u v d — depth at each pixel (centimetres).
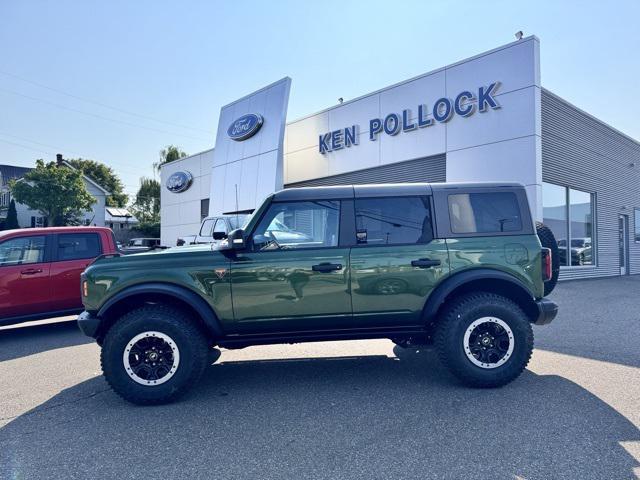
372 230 439
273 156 1602
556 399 394
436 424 347
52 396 435
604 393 407
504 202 452
